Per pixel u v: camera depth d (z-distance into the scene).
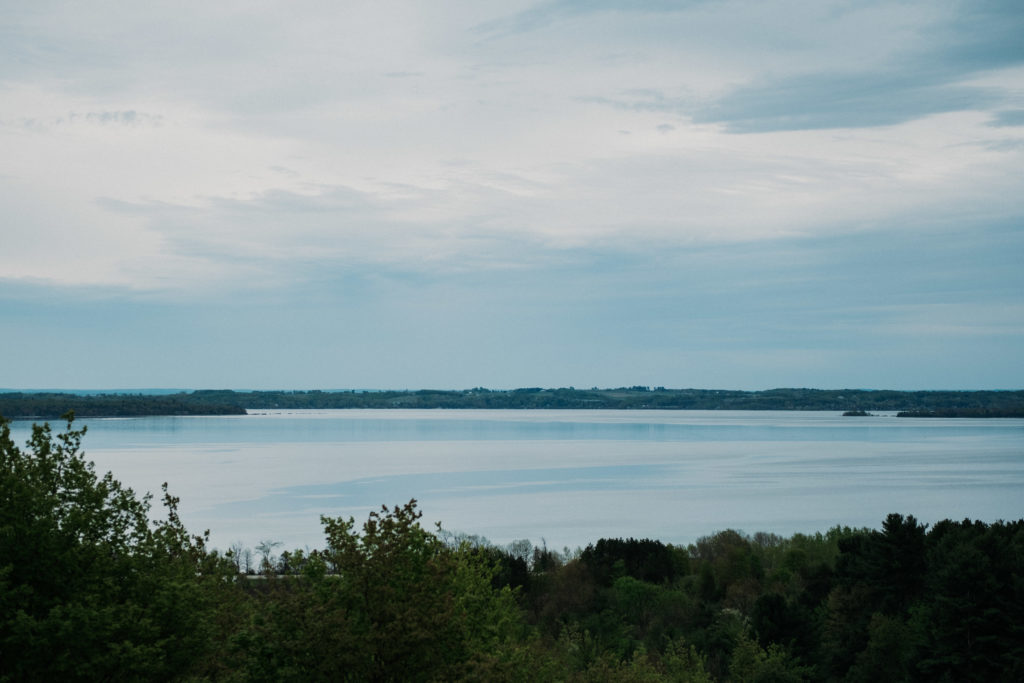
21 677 21.05
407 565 25.16
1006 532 72.31
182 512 159.38
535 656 34.66
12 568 21.31
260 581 32.81
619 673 43.19
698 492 199.25
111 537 24.75
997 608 55.19
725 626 70.06
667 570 93.00
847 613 71.00
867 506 176.38
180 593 22.66
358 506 168.00
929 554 67.56
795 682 56.81
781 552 101.12
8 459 24.81
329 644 21.41
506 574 78.06
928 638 57.88
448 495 188.88
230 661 22.59
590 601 81.81
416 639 22.31
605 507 174.12
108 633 20.84
